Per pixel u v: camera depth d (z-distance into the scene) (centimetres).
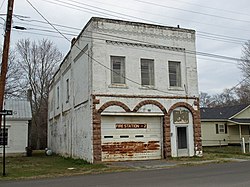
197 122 2470
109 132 2211
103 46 2248
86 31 2353
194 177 1352
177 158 2323
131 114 2262
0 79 1587
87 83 2283
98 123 2159
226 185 1113
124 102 2255
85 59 2364
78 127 2508
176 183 1188
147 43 2391
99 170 1762
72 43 2812
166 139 2348
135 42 2350
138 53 2356
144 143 2309
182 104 2441
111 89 2234
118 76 2286
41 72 5419
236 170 1587
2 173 1688
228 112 4441
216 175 1403
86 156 2258
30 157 3075
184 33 2528
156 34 2430
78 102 2536
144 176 1443
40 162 2419
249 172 1489
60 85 3388
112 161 2181
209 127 4147
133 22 2359
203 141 4072
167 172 1583
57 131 3531
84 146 2317
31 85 5316
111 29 2284
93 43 2217
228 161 2138
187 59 2514
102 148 2173
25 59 5341
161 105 2369
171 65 2478
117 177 1441
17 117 3312
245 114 4403
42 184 1290
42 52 5441
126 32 2328
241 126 4372
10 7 1595
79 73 2539
